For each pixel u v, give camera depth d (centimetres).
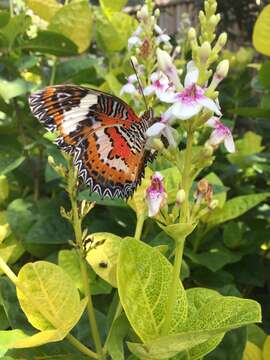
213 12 11
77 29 22
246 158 25
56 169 12
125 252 11
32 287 12
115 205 18
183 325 11
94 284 15
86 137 11
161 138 11
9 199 22
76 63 22
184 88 10
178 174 16
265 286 23
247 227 23
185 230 10
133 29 26
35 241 18
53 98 10
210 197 11
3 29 20
